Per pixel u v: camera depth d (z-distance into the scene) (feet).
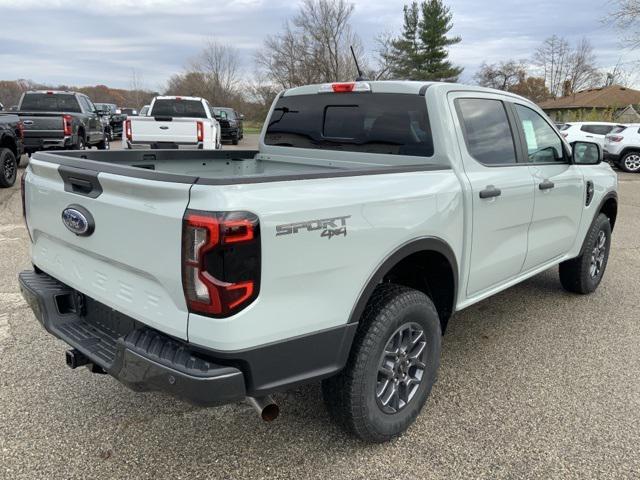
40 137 42.70
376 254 8.66
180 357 7.31
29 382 11.48
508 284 13.14
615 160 61.82
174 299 7.34
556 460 9.31
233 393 7.23
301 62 168.45
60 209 9.14
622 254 23.95
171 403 10.85
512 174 12.19
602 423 10.44
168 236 7.14
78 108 50.65
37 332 13.89
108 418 10.27
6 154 35.37
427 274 10.94
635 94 173.78
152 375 7.38
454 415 10.64
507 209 11.98
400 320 9.12
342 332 8.30
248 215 6.94
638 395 11.52
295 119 13.87
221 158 14.56
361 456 9.32
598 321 15.76
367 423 9.05
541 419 10.55
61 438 9.62
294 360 7.79
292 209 7.41
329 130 13.04
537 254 13.94
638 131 60.70
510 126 12.68
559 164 14.58
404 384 9.76
